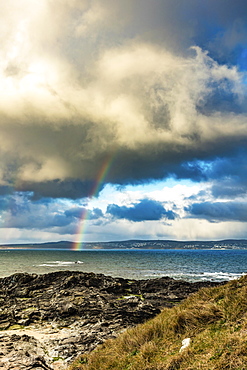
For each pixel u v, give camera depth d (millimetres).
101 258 152750
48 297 30516
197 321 11422
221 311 11438
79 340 16734
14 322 22922
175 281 40375
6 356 14016
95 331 18953
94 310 24281
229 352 8086
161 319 13648
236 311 10914
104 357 11352
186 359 8578
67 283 34281
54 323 22969
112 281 38125
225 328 10156
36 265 94250
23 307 26750
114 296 31438
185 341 10148
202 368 7801
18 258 145125
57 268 81875
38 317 24203
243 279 14453
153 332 12016
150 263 110312
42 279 37344
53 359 13867
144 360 9539
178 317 12047
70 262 112688
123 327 20297
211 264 107375
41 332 20328
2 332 20375
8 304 28344
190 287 37719
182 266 95688
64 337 18078
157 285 38750
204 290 15344
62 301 26922
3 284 36781
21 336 17797
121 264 103062
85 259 139125
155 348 10438
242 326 9664
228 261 130125
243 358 7656
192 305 13484
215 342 9070
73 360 13484
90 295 29359
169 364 8516
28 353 14516
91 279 37062
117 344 12641
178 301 30641
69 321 23203
